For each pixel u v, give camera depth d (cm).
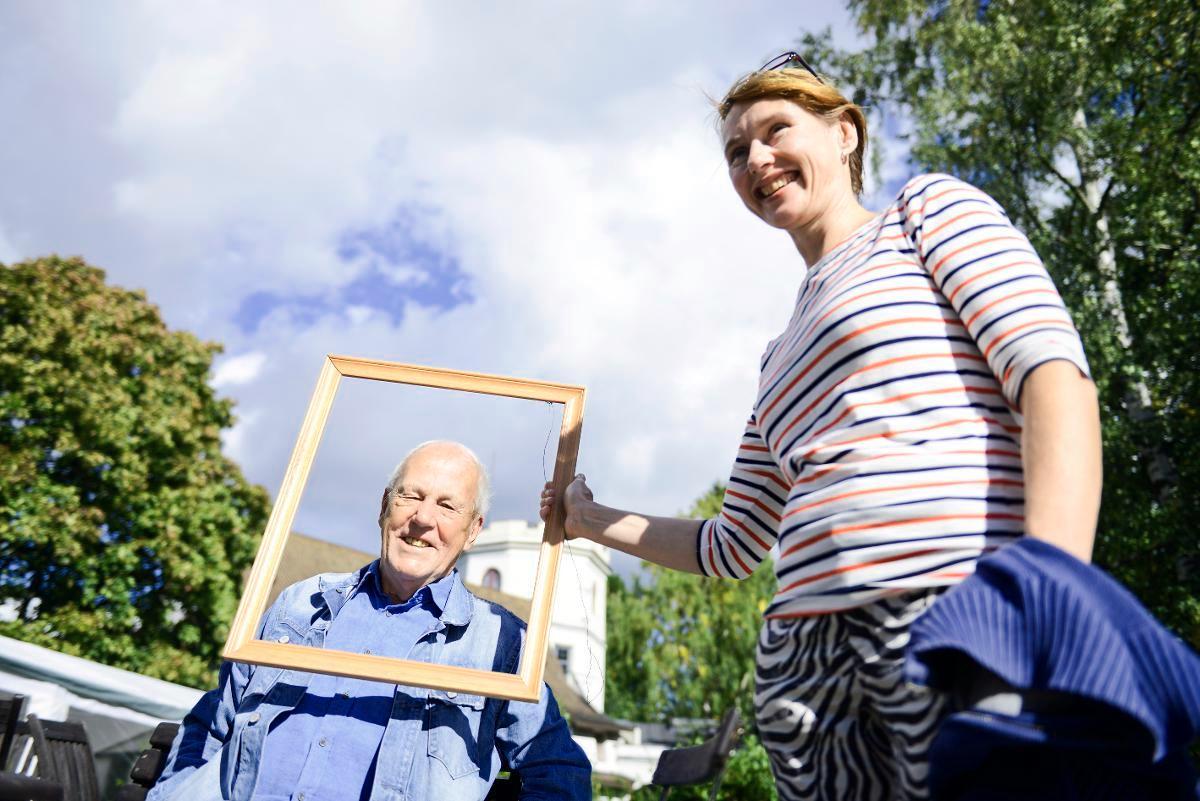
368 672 197
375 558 239
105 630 1603
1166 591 929
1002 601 91
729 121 164
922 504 115
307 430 230
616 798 1381
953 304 124
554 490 219
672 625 2166
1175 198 995
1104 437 952
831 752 123
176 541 1680
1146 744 84
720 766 179
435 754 211
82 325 1700
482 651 225
